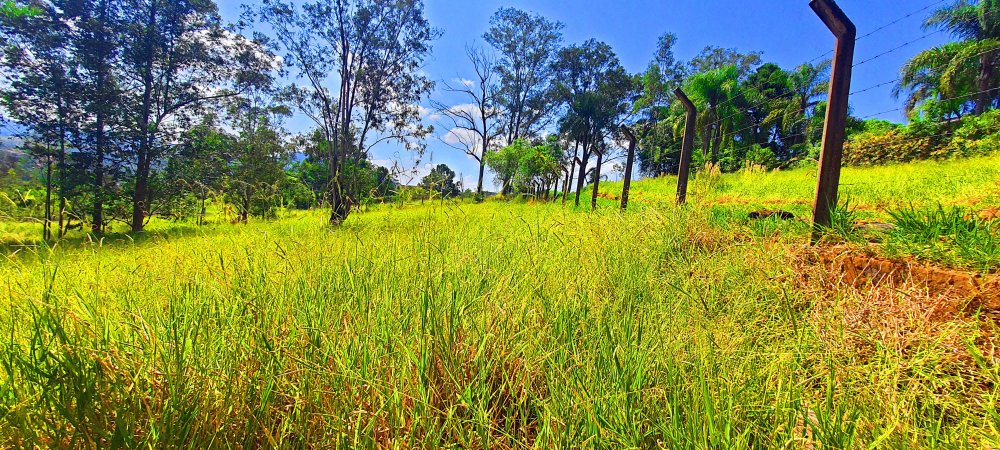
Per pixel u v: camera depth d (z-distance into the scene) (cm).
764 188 1090
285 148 2075
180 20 1778
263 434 138
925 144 1566
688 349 169
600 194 1695
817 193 288
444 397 155
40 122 1505
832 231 269
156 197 1694
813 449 118
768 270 249
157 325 165
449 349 161
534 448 128
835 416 121
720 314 211
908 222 259
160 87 1789
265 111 1936
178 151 1808
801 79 2983
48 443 120
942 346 160
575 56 3716
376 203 537
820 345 167
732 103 2391
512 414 153
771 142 3300
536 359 164
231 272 240
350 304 196
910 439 122
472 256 265
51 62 1556
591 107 3372
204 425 131
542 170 2311
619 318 198
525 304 200
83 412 121
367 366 155
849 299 207
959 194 598
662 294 233
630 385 144
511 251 302
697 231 344
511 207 760
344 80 1655
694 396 132
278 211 595
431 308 169
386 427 142
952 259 210
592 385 143
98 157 1583
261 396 142
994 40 1838
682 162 523
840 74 276
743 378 150
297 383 152
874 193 709
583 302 204
